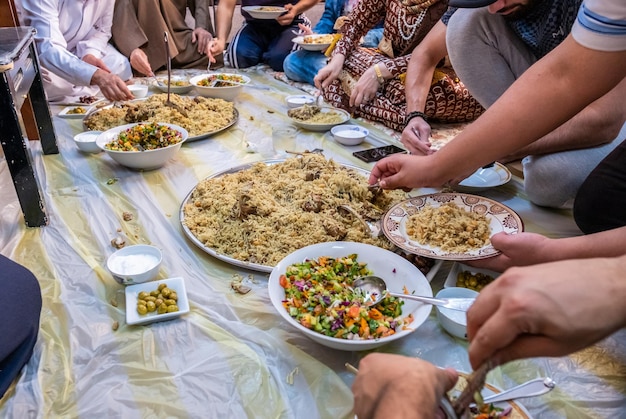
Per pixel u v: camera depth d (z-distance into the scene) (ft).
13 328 3.19
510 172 6.01
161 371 3.33
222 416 3.04
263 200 4.84
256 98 9.21
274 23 12.17
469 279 4.04
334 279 3.83
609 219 4.33
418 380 1.99
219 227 4.73
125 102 7.80
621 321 1.89
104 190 5.66
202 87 8.53
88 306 3.90
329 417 3.02
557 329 1.84
